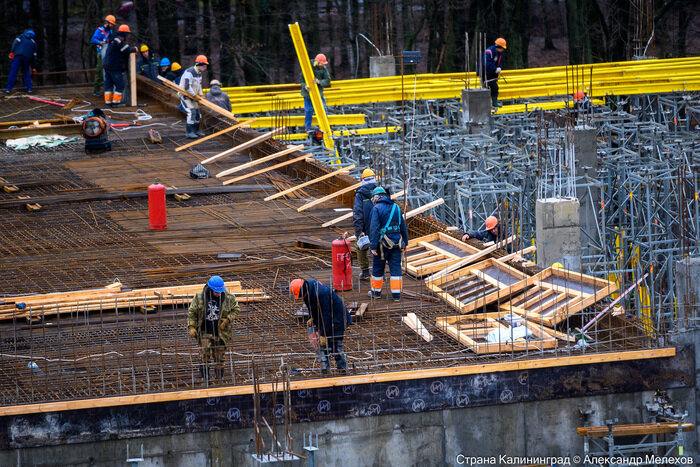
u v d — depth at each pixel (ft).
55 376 88.69
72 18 349.00
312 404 86.74
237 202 145.18
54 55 326.65
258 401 84.38
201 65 175.52
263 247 124.77
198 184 152.35
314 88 190.49
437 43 338.75
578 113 179.63
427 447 89.25
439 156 182.19
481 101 192.95
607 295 99.71
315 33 340.59
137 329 100.27
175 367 90.68
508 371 89.30
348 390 87.15
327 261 119.85
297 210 140.97
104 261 119.75
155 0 328.49
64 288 110.42
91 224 134.21
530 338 95.45
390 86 217.56
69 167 160.86
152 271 115.44
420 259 119.55
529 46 357.61
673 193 178.09
